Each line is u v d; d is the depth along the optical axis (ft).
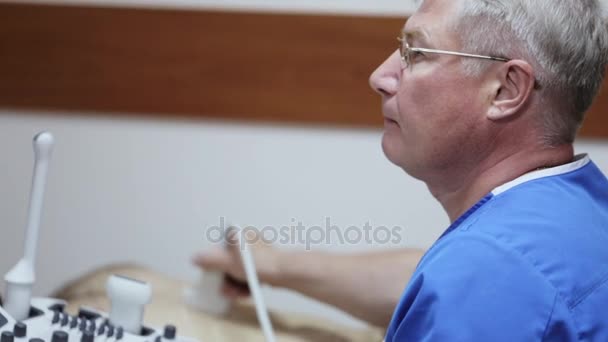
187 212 7.75
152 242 7.85
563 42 3.45
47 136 3.77
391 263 5.35
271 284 5.52
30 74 7.75
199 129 7.63
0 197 8.00
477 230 3.38
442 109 3.65
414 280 3.39
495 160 3.71
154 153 7.75
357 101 7.25
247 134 7.55
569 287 3.22
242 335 5.10
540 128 3.63
